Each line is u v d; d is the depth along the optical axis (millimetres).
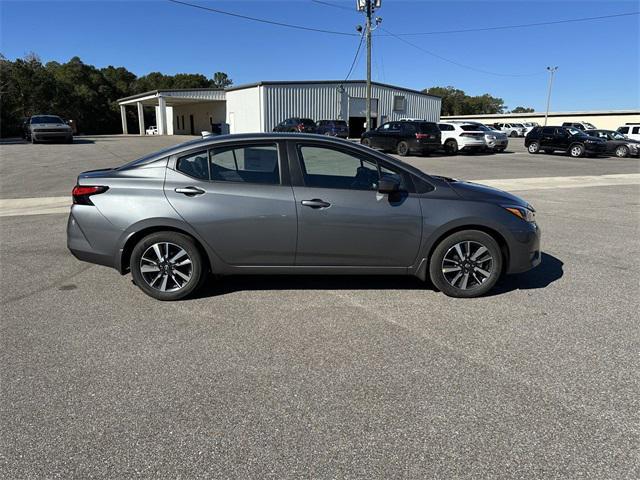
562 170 17969
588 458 2391
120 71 75750
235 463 2357
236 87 38531
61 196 10742
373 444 2498
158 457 2400
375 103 38344
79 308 4297
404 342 3645
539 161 21688
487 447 2475
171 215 4234
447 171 17375
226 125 41094
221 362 3340
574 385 3051
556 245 6633
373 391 2984
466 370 3234
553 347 3562
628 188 13000
